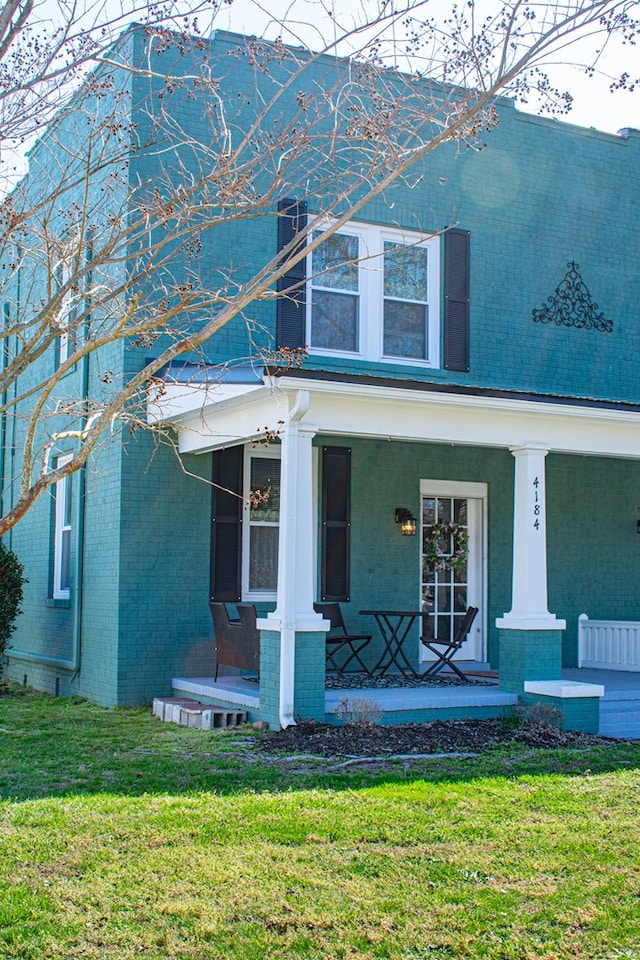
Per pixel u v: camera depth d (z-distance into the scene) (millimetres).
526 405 10789
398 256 13336
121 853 5977
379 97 7555
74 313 12336
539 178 14586
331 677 12094
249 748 8953
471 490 13930
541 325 14398
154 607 11836
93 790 7484
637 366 15250
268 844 6188
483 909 5238
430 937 4898
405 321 13312
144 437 11922
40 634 14438
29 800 7133
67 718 10852
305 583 9836
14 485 15852
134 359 11781
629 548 15133
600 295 14992
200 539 12133
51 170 13398
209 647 12094
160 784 7645
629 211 15383
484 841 6336
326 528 12680
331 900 5324
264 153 6816
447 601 13891
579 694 10484
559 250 14680
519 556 11172
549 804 7223
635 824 6738
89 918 5047
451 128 6340
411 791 7477
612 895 5449
